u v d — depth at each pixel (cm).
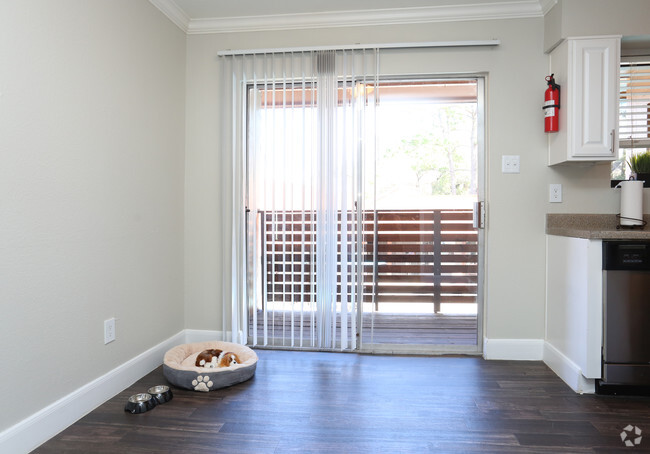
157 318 261
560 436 177
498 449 167
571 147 243
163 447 168
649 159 267
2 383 154
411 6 270
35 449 166
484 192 282
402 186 289
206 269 296
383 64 280
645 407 204
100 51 205
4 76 153
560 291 249
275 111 288
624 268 213
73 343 189
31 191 165
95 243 203
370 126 283
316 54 282
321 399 212
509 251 274
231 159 292
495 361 271
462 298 287
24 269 162
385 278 292
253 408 202
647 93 272
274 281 292
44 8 171
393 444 170
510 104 272
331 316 287
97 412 198
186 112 296
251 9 274
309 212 287
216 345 262
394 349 287
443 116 286
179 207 288
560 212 270
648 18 237
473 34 273
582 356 220
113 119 215
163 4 259
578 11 241
